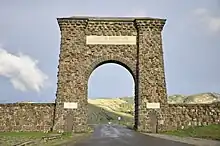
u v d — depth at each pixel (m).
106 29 57.88
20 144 28.12
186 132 49.31
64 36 57.06
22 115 54.66
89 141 37.00
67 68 56.03
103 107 188.12
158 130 54.50
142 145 31.75
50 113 54.81
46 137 36.81
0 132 52.59
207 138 40.25
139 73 56.06
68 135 45.91
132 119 153.62
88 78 56.75
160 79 56.06
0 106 54.97
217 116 53.94
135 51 57.38
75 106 54.81
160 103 55.38
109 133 52.44
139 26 57.12
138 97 55.72
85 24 57.16
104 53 57.19
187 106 55.09
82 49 56.78
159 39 57.19
